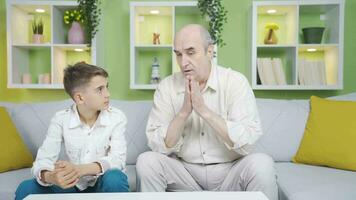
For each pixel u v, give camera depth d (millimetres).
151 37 2691
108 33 2691
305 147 1847
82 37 2523
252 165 1334
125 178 1304
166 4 2438
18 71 2543
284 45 2434
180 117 1436
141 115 2020
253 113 1519
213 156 1535
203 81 1586
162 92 1639
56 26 2531
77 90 1414
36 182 1302
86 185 1383
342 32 2373
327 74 2598
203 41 1474
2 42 2686
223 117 1563
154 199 951
